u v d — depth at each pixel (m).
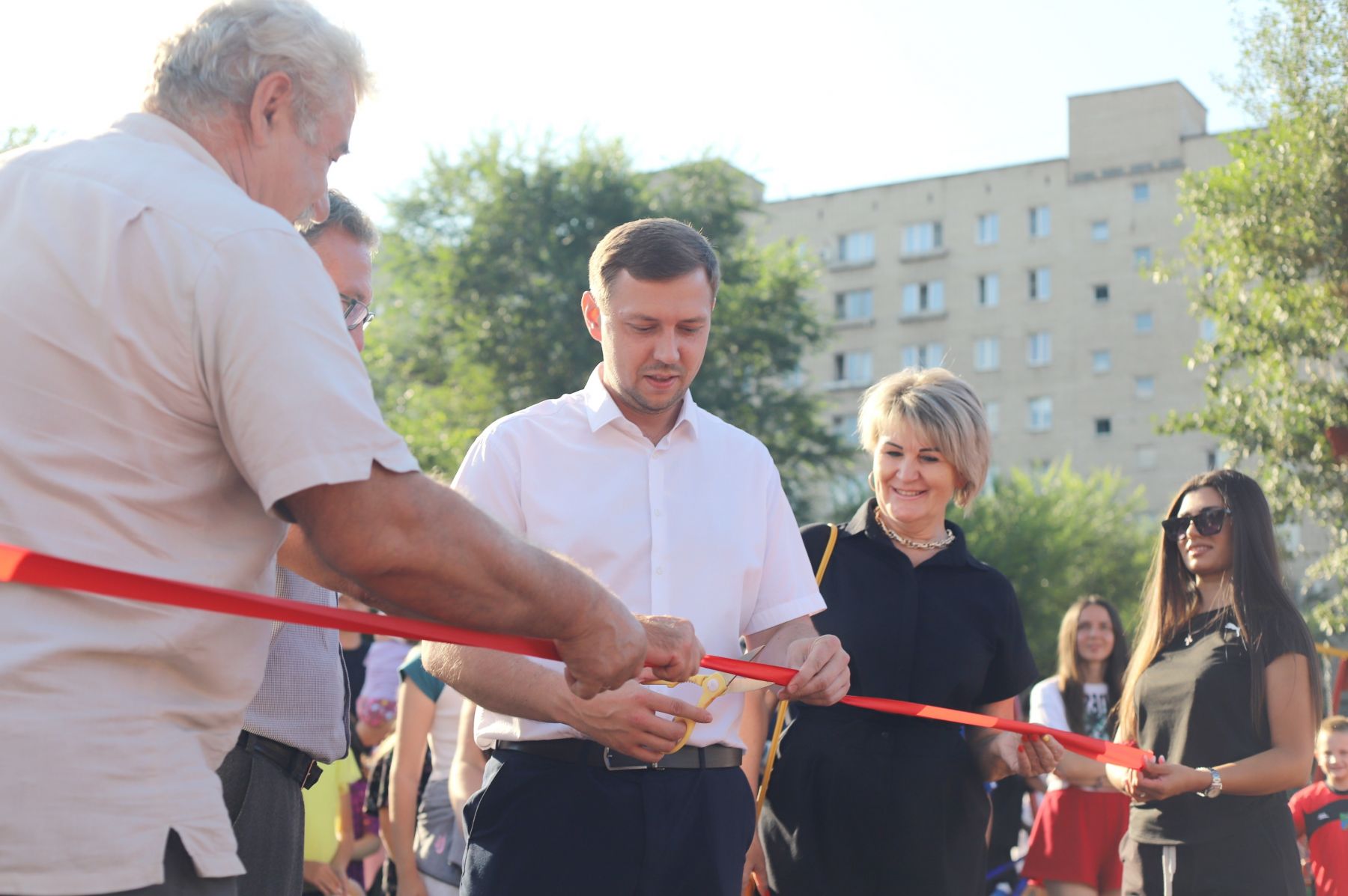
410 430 26.02
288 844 2.59
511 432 2.72
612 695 2.37
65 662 1.53
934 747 3.30
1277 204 11.52
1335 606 11.98
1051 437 47.09
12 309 1.57
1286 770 3.35
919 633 3.36
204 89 1.77
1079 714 6.13
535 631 1.75
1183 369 45.56
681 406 2.79
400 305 28.70
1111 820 5.31
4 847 1.48
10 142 13.08
